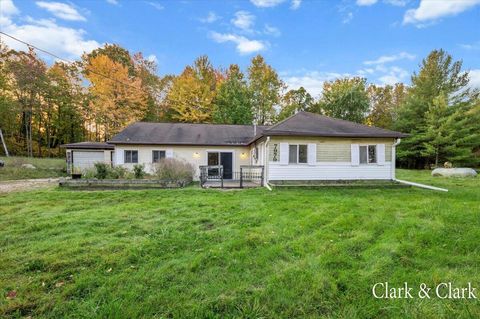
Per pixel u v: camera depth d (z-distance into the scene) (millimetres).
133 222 4938
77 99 25219
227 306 2322
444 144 20172
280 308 2311
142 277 2805
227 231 4332
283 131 10242
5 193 8438
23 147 25406
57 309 2295
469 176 14070
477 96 20266
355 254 3379
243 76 27672
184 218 5230
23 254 3395
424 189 9648
